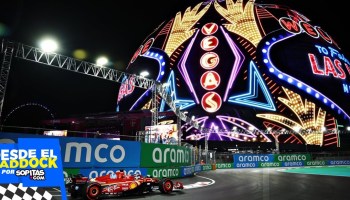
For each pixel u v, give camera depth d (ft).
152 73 305.94
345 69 312.09
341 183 62.69
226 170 139.33
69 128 172.04
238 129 242.78
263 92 256.11
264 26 294.87
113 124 159.63
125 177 42.19
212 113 255.70
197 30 307.37
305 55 284.41
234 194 44.11
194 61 287.69
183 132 247.29
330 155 197.06
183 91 275.59
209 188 53.47
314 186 56.13
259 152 235.20
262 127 242.99
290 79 262.26
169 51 310.65
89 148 53.01
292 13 324.60
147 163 65.26
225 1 322.75
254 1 318.24
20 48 74.43
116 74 96.89
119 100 322.75
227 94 260.42
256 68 266.77
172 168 76.69
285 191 47.83
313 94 261.65
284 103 251.39
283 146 241.14
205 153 147.95
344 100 277.85
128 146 60.39
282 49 280.31
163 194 44.80
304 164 182.19
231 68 271.49
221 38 291.79
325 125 252.42
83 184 39.52
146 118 152.25
